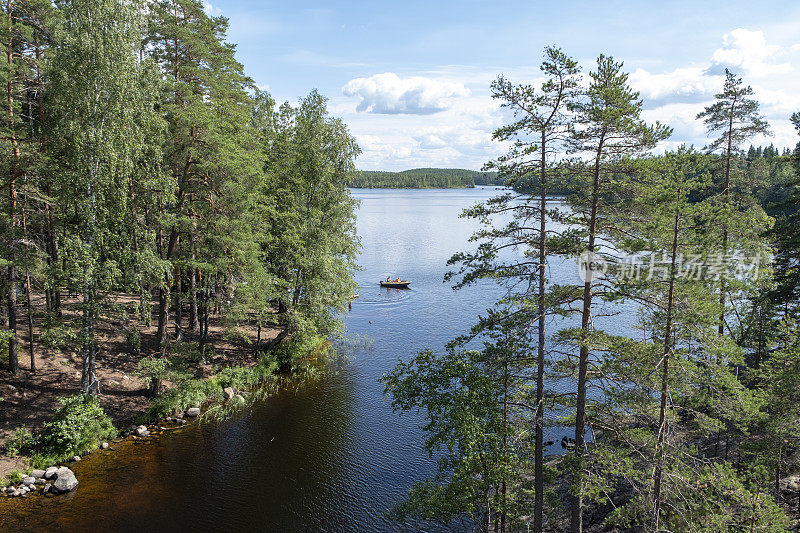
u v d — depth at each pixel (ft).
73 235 71.61
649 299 46.06
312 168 112.57
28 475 64.85
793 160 73.77
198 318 117.39
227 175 87.40
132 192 77.10
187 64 94.53
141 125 77.00
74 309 74.49
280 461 73.51
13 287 77.82
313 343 116.78
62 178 71.31
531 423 50.78
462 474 51.78
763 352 75.00
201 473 69.46
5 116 75.56
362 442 79.56
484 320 51.72
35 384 79.82
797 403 51.80
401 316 150.41
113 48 72.02
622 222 47.88
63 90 71.31
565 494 64.23
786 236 68.54
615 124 42.29
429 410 52.95
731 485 41.04
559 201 48.21
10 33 75.25
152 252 76.74
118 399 84.74
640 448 46.37
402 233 372.79
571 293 49.19
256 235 100.94
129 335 83.20
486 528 54.49
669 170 44.21
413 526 60.34
